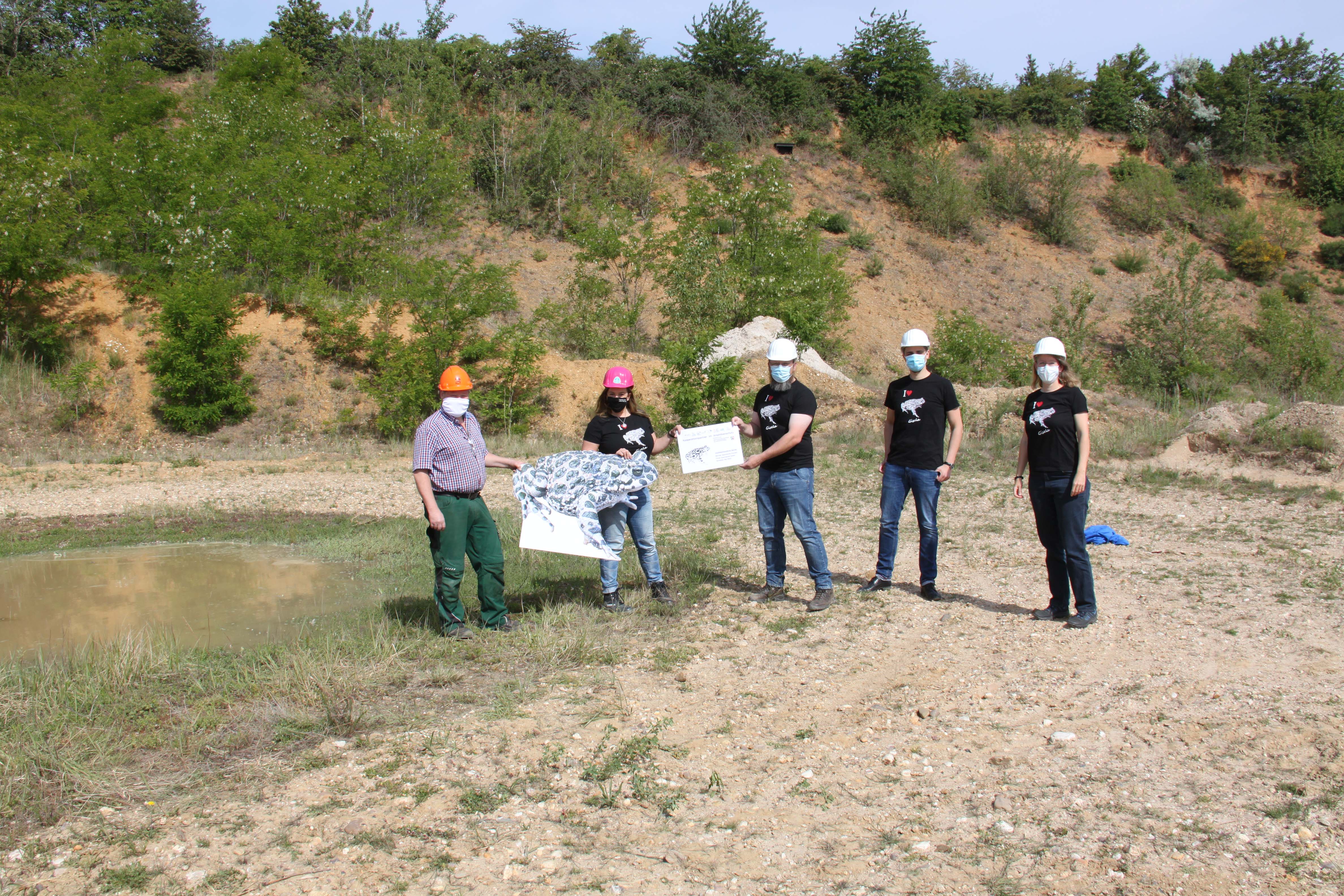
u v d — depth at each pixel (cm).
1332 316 3734
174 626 671
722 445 682
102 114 2702
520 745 434
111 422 1744
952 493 1230
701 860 330
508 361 1925
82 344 1866
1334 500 1144
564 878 317
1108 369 3025
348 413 1822
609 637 611
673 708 484
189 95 3362
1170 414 1912
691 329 2361
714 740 441
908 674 534
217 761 418
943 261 3622
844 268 3353
